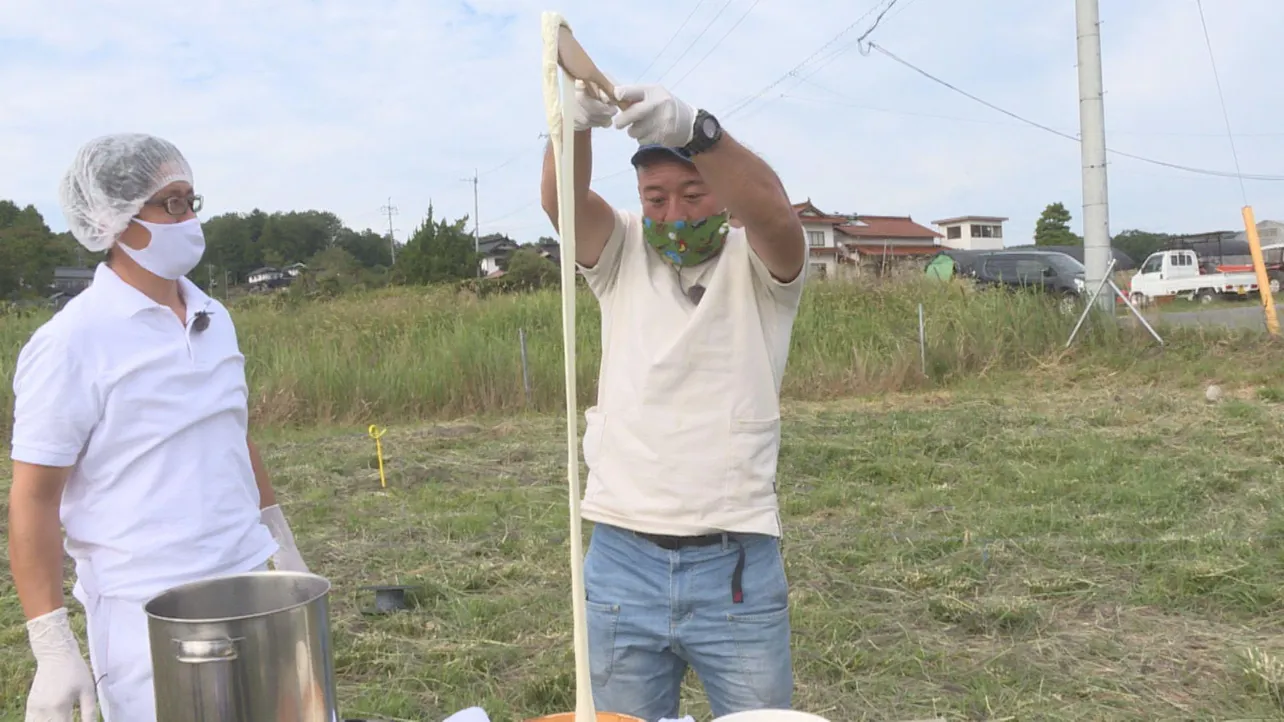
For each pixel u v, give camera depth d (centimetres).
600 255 197
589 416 200
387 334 1246
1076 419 812
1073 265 1727
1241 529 479
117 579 181
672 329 187
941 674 342
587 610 196
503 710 324
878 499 581
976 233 6438
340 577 466
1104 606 394
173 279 194
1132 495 546
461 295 1468
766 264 183
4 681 348
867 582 433
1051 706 313
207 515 189
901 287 1303
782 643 190
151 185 184
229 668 108
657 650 192
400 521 567
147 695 180
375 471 714
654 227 184
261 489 228
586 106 157
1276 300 2491
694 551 184
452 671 352
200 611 135
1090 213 1170
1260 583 397
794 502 572
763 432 186
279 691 112
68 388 175
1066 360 1112
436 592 438
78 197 183
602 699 195
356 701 328
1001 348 1134
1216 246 3400
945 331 1148
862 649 362
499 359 1044
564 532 529
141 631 180
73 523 185
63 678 171
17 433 174
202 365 194
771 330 191
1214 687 321
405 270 4072
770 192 165
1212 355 1062
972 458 691
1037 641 363
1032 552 462
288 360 1048
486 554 500
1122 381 1012
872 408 950
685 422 183
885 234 5388
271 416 959
